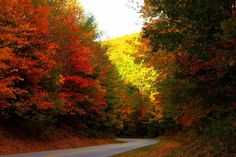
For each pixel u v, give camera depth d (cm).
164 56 2097
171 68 2094
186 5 1470
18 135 2898
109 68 5622
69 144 3616
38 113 2831
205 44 1499
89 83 3866
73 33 3156
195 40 1512
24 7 2322
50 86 2894
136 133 9981
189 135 2850
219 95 1697
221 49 1430
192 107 2022
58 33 2969
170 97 2262
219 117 1658
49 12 2853
